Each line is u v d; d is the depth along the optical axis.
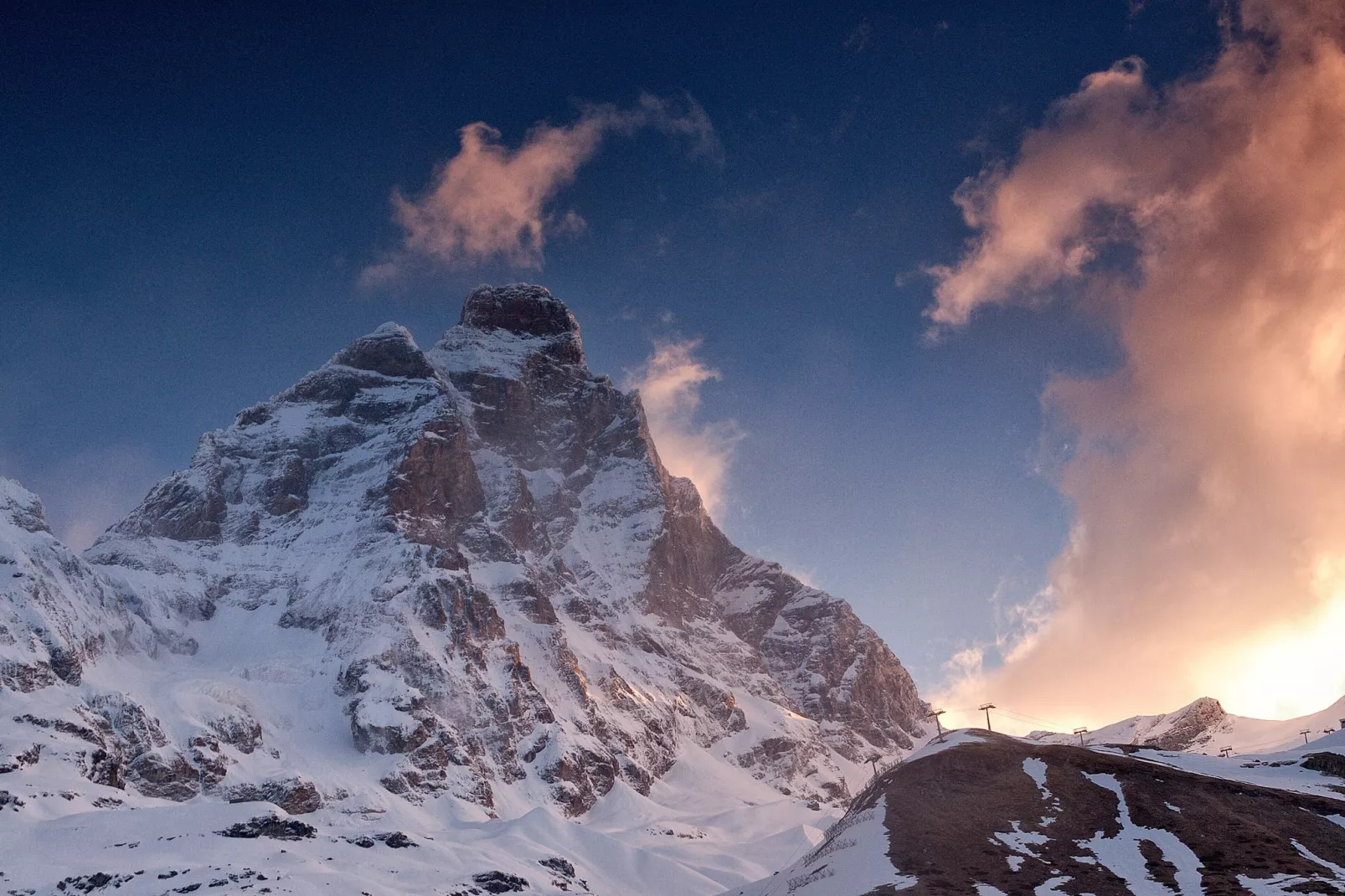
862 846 178.62
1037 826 177.38
